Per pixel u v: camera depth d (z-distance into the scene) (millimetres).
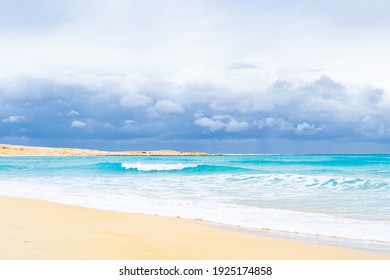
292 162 64125
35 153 160625
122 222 11328
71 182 27438
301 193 20281
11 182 27609
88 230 9695
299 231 11195
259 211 14422
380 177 31281
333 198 18219
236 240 9453
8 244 7348
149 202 16703
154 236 9414
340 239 10281
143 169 43812
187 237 9547
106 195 19219
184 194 19688
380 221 12656
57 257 6789
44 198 18016
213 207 15383
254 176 29594
